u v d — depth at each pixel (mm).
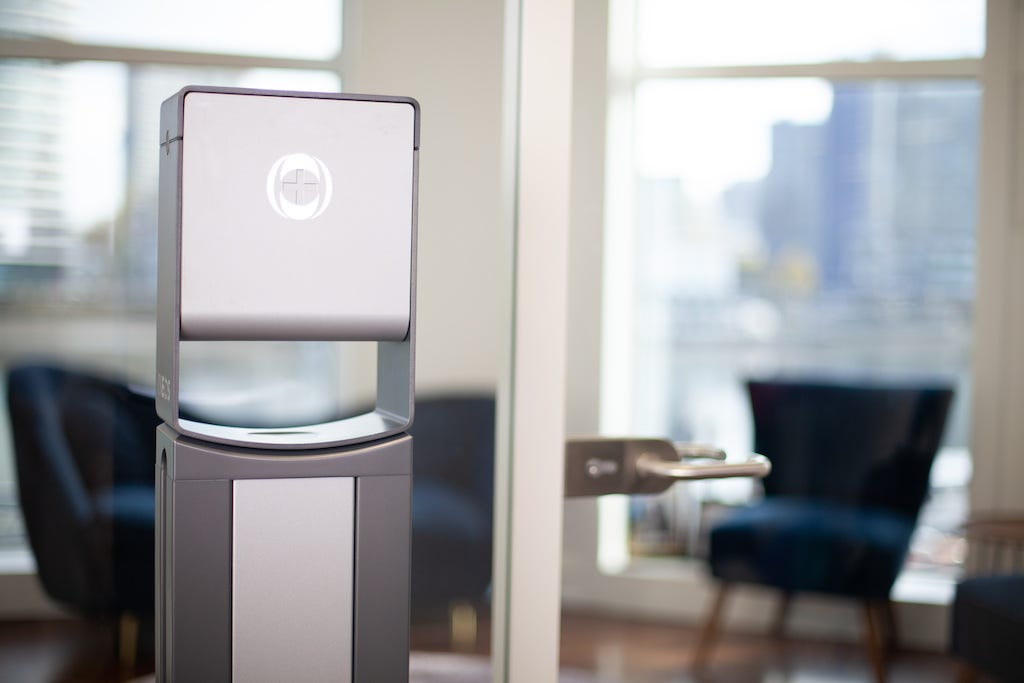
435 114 1323
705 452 1518
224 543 964
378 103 1015
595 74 1479
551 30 1359
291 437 1006
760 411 1578
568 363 1467
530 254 1365
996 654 1662
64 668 1194
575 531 1484
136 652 1213
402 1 1299
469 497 1352
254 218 989
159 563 1016
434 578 1334
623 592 1507
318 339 1027
